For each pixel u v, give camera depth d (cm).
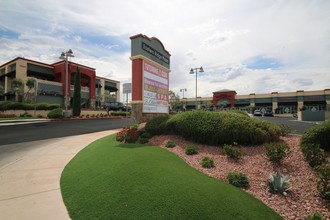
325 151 552
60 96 4009
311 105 5028
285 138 726
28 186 479
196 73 2814
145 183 402
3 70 4397
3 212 359
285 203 361
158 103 1276
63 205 380
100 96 5116
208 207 328
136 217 313
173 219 305
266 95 5553
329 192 354
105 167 521
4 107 2720
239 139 648
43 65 4097
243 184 421
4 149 903
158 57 1298
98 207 349
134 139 849
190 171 479
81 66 4372
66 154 801
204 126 700
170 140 761
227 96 5956
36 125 1775
